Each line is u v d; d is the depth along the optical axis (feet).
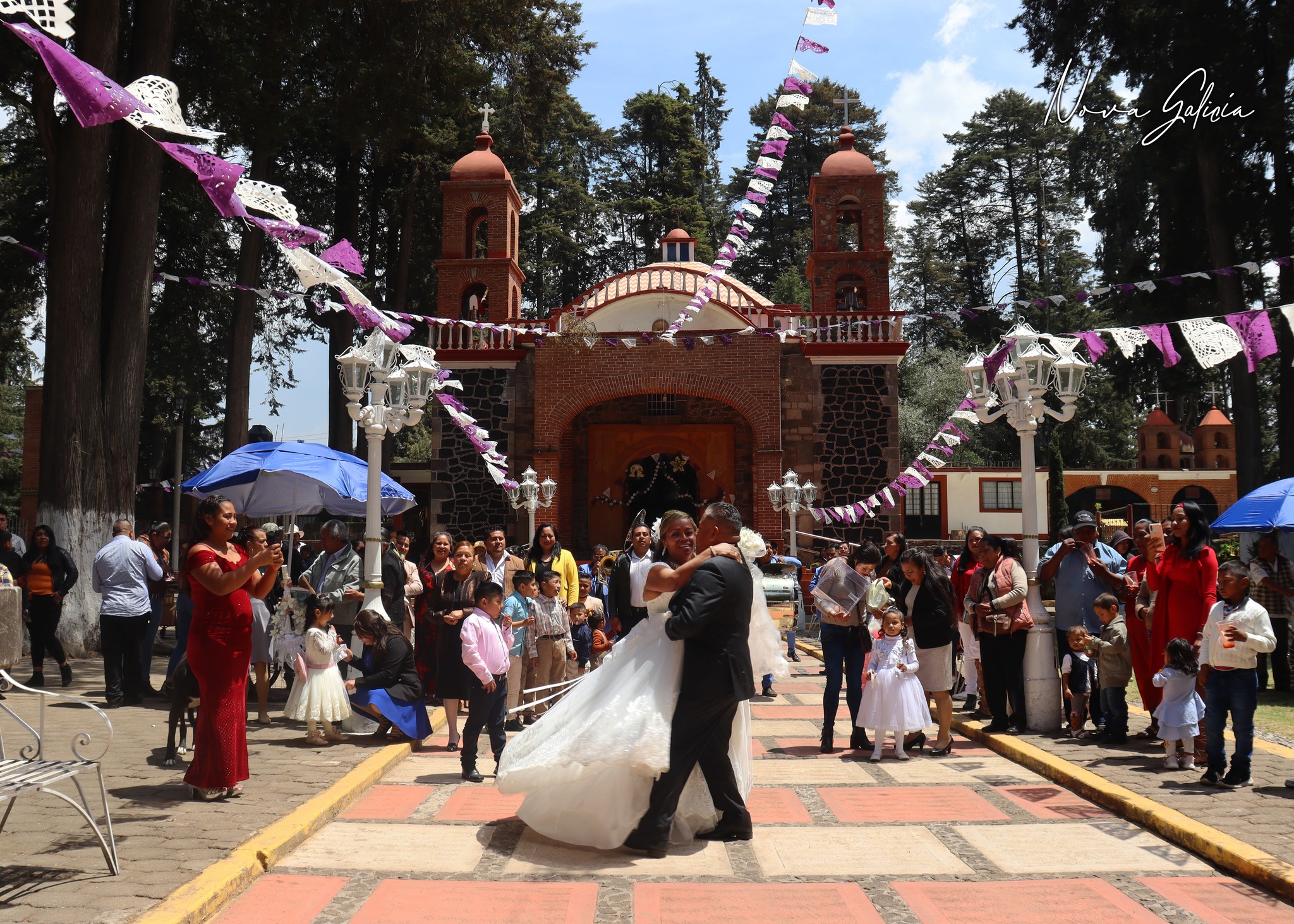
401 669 27.96
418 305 119.03
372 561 31.89
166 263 92.43
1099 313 154.61
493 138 101.40
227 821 18.28
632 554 28.50
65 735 27.61
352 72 64.08
